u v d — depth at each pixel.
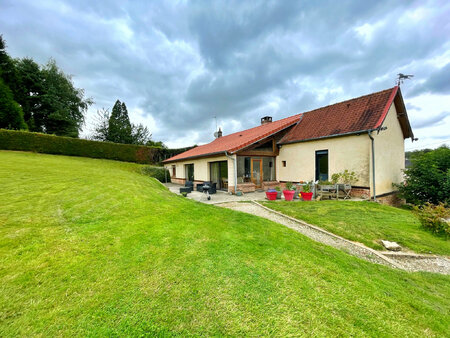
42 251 2.90
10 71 21.55
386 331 2.04
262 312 2.11
